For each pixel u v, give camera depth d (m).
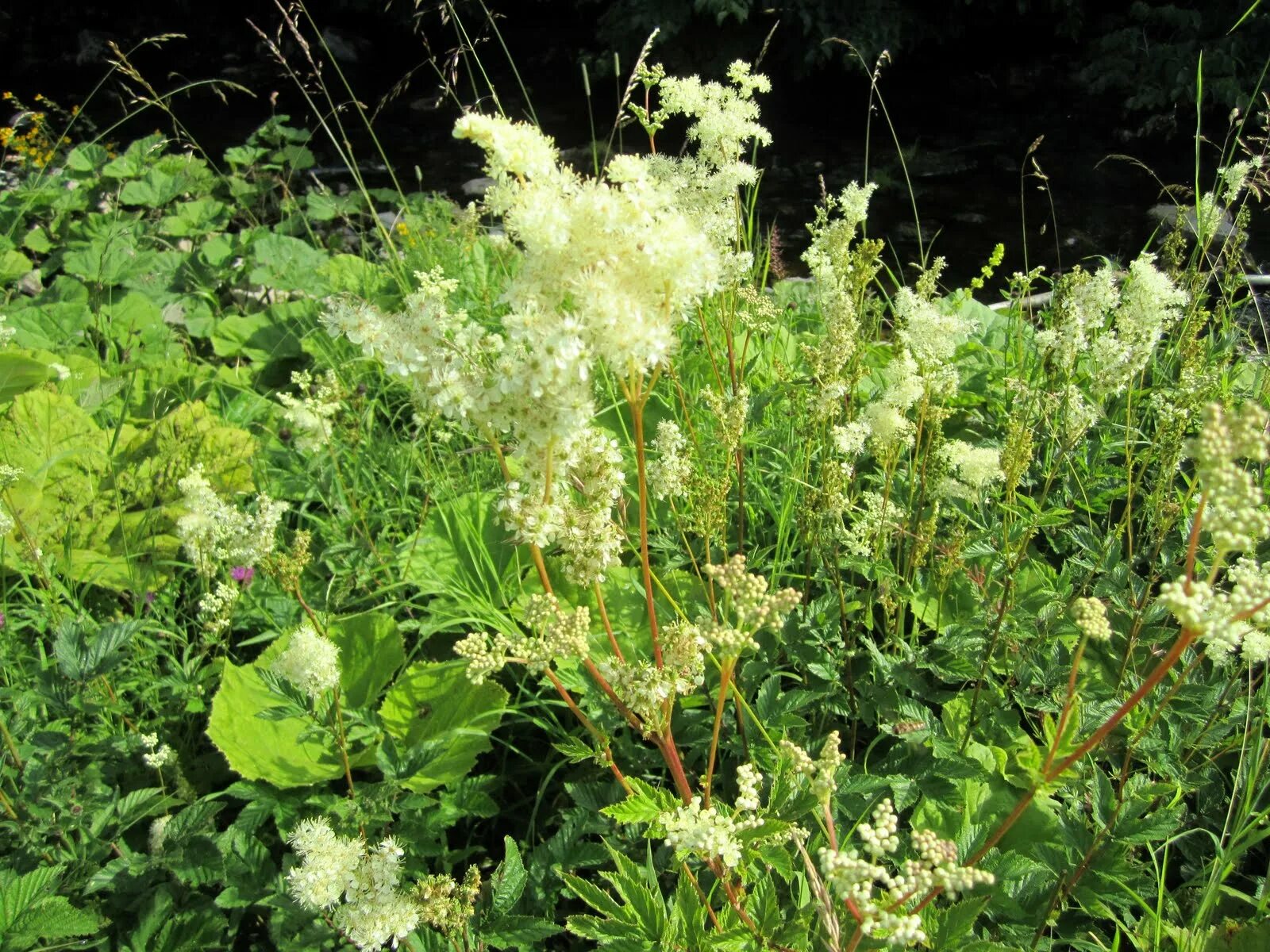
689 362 4.00
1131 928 2.21
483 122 1.61
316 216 6.80
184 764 2.84
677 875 2.40
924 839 1.44
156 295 5.72
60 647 2.54
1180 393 2.97
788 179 11.08
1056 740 1.66
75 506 3.56
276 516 2.52
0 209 6.57
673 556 3.23
